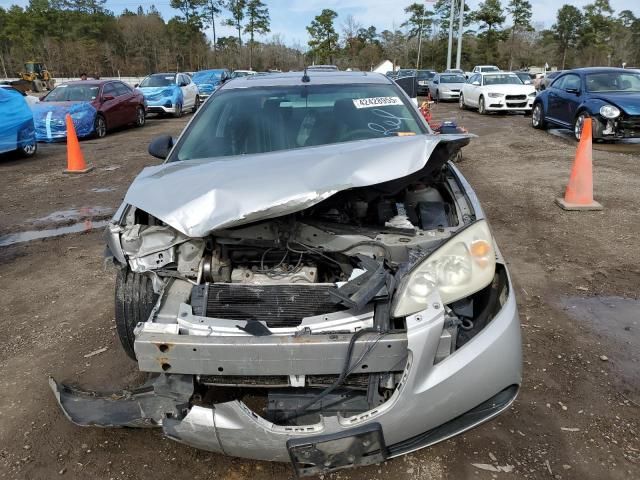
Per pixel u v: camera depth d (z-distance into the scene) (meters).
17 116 10.71
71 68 55.78
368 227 2.65
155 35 61.66
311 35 54.84
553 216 6.09
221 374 2.11
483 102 17.22
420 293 2.15
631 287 4.24
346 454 2.10
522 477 2.40
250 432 2.09
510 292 2.36
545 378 3.08
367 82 4.05
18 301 4.34
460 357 2.13
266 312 2.32
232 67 62.03
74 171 9.40
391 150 2.53
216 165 2.72
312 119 3.62
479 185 7.65
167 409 2.23
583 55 68.81
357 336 2.08
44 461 2.58
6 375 3.29
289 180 2.38
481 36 62.09
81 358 3.44
